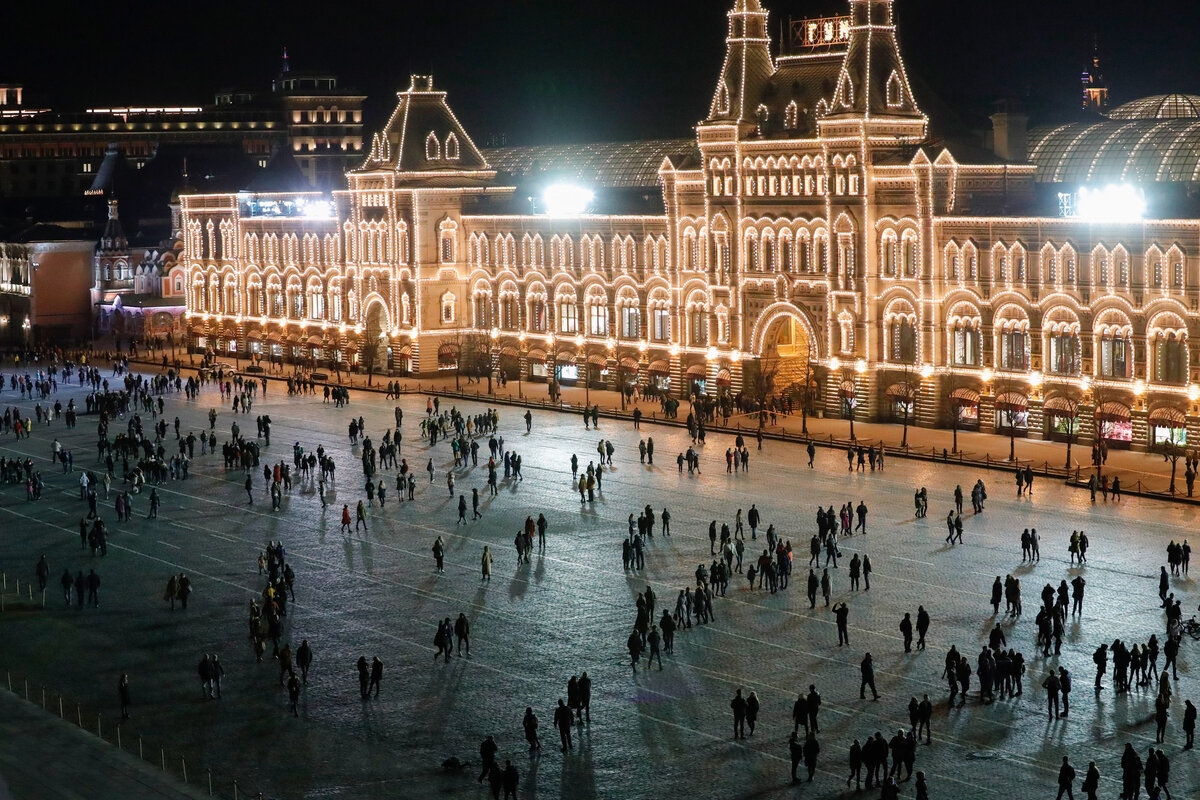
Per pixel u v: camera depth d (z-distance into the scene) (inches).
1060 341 5561.0
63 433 6323.8
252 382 7239.2
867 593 3676.2
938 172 5797.2
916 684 3048.7
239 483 5187.0
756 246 6466.5
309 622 3535.9
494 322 7795.3
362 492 4992.6
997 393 5757.9
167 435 6190.9
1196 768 2632.9
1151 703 2935.5
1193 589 3659.0
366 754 2746.1
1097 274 5398.6
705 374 6737.2
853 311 6122.1
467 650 3284.9
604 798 2549.2
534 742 2738.7
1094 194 5398.6
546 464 5398.6
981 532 4261.8
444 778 2637.8
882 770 2630.4
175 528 4515.3
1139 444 5354.3
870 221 6018.7
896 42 6136.8
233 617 3590.1
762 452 5585.6
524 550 4030.5
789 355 6599.4
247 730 2869.1
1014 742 2751.0
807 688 3038.9
